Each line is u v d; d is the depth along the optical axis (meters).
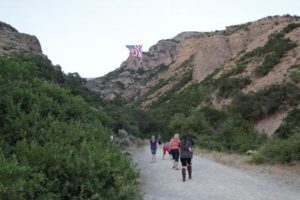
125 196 7.91
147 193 12.30
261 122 46.69
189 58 138.00
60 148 7.45
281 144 20.53
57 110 10.48
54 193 6.82
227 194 11.60
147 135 72.50
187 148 14.73
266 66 61.69
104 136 10.67
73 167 7.16
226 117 51.41
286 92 46.97
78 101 11.88
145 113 79.75
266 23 111.50
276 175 15.95
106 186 7.82
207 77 94.19
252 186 13.06
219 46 110.44
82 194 7.02
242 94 55.50
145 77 193.12
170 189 12.97
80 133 9.02
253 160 20.88
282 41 69.94
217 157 26.58
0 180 5.64
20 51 54.19
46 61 50.31
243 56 81.81
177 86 113.31
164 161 24.75
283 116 43.84
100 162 7.77
